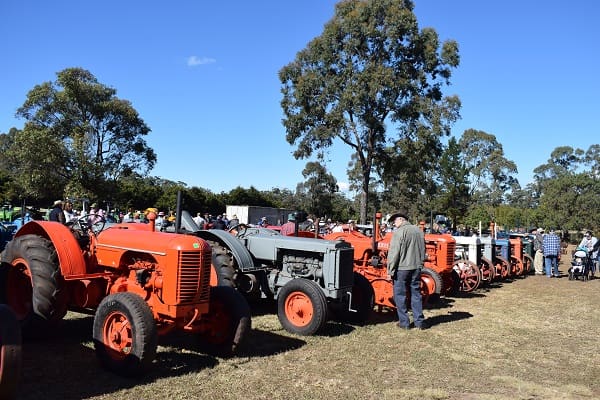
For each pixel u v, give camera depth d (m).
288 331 6.40
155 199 37.28
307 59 27.70
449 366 5.38
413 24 25.69
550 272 14.77
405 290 7.12
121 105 33.50
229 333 5.10
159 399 4.04
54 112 32.75
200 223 16.42
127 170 34.38
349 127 26.98
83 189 28.66
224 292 5.21
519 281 13.55
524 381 4.98
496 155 62.12
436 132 26.48
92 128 31.23
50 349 5.22
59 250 5.08
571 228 43.25
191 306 4.65
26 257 5.27
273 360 5.25
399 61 26.58
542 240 15.87
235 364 5.01
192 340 5.73
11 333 3.42
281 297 6.47
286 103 28.23
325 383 4.65
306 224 11.02
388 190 44.94
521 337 6.82
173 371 4.71
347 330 6.77
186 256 4.58
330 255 6.54
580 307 9.37
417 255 7.03
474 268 11.03
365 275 7.96
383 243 8.85
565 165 77.38
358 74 25.62
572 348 6.35
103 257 5.23
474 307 9.07
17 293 5.65
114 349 4.53
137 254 5.01
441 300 9.80
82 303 5.32
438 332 6.90
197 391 4.25
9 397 3.41
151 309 4.68
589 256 14.27
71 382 4.31
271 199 54.50
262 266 7.14
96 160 30.84
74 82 31.95
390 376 4.97
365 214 28.14
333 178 46.94
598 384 4.99
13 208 18.00
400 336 6.58
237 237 7.46
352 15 25.81
